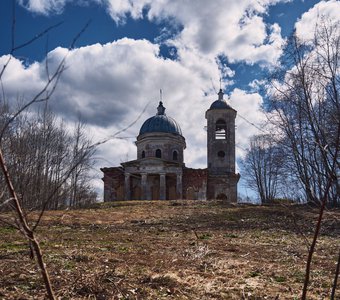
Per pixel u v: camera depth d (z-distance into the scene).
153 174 49.22
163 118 54.22
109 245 12.95
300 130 16.48
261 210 28.02
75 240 14.31
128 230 19.12
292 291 7.34
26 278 7.42
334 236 16.75
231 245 13.84
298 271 9.17
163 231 18.91
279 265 9.98
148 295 6.75
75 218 23.78
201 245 13.27
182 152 54.50
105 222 23.06
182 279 8.00
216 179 50.06
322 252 12.41
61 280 7.24
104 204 35.94
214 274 8.62
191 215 27.41
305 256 11.52
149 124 54.19
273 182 44.62
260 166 45.34
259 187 45.75
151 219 25.17
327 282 8.09
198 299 6.74
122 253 11.19
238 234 17.78
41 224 18.91
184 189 49.34
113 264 9.26
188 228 20.34
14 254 10.12
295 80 18.56
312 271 9.22
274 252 12.23
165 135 52.62
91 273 7.70
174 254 11.23
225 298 6.84
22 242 12.96
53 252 10.74
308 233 17.83
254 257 11.20
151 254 11.15
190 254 11.18
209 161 50.41
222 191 49.84
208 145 50.72
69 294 6.54
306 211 23.12
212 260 10.37
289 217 21.94
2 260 9.23
